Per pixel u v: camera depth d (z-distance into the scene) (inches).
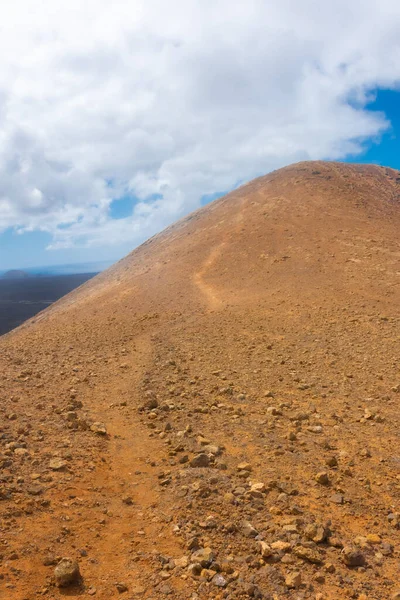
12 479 224.5
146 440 298.7
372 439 297.4
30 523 190.9
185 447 284.4
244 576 166.7
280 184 1808.6
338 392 392.2
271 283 928.9
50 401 366.6
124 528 196.7
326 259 1016.9
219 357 523.5
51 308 1744.6
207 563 171.8
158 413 347.9
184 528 195.3
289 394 393.4
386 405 357.7
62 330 810.2
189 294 967.6
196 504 213.3
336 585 164.6
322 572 171.2
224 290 944.9
